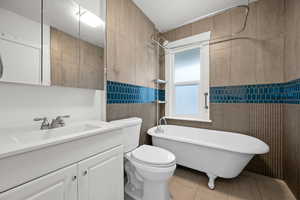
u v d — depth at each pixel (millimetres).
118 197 1075
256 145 1510
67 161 738
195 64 2299
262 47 1738
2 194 518
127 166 1439
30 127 974
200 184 1527
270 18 1692
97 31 1395
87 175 841
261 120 1744
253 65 1790
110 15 1520
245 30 1829
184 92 2418
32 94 991
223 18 1973
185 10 1982
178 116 2465
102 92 1491
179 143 1665
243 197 1326
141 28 2025
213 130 1984
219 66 2014
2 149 547
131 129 1533
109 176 999
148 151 1363
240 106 1873
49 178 659
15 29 886
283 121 1615
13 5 879
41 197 633
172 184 1527
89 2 1382
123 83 1714
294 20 1383
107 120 1499
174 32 2422
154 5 1889
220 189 1444
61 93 1168
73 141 768
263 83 1733
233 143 1793
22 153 574
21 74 906
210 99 2090
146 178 1188
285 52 1596
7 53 851
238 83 1884
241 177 1667
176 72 2500
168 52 2494
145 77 2156
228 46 1946
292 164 1375
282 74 1630
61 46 1127
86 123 1197
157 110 2471
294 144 1337
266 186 1491
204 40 2119
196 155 1560
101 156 935
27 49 938
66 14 1164
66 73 1159
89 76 1331
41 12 1010
